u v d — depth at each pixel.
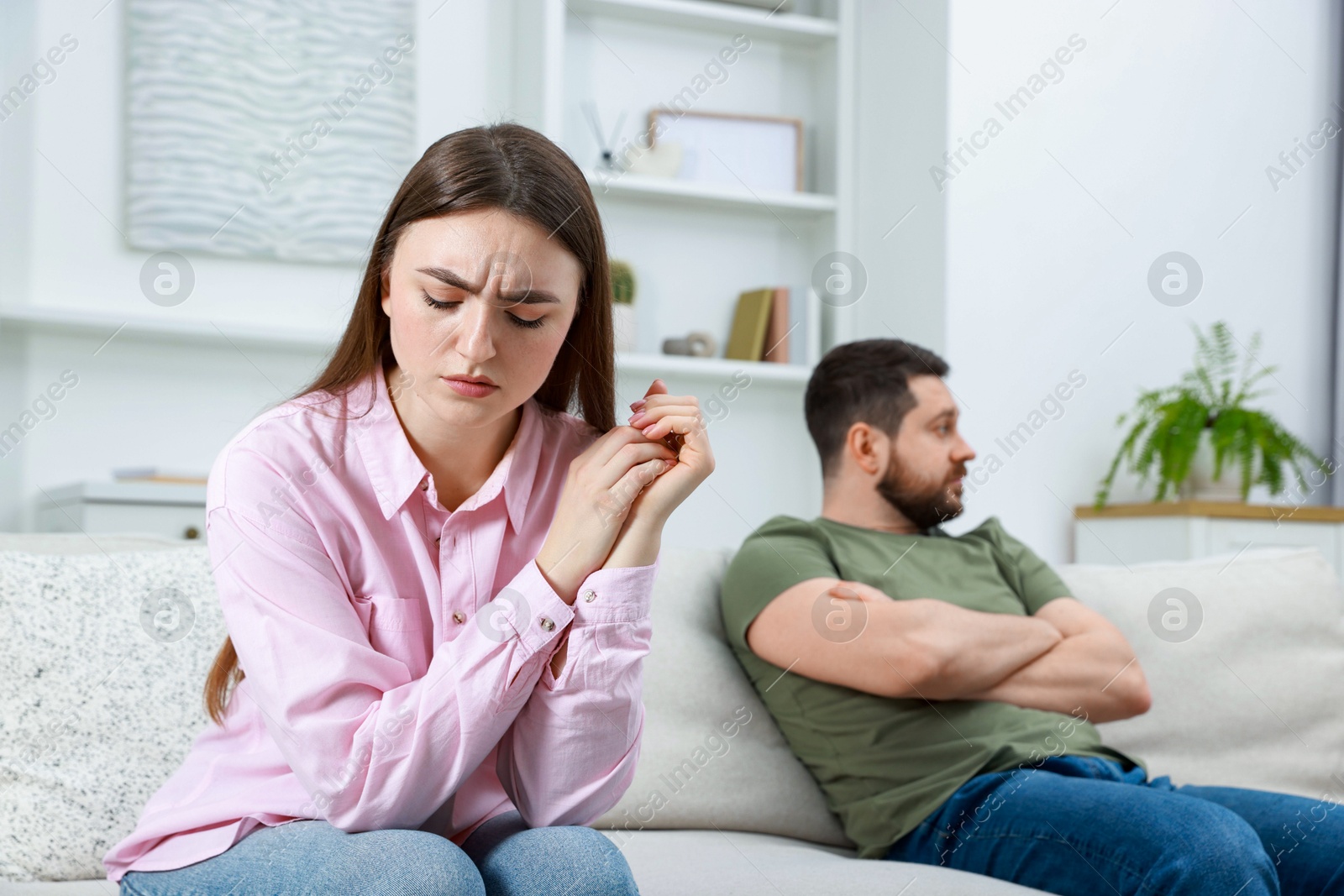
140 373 2.62
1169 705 1.74
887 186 3.05
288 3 2.78
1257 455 2.83
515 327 0.89
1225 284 3.13
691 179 3.09
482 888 0.75
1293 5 3.28
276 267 2.77
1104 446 2.95
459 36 2.94
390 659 0.88
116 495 2.31
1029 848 1.28
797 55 3.30
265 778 0.91
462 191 0.87
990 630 1.47
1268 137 3.22
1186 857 1.15
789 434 3.18
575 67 3.04
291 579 0.87
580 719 0.90
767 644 1.50
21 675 1.24
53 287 2.59
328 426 0.96
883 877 1.18
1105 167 3.00
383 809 0.84
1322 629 1.83
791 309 3.11
